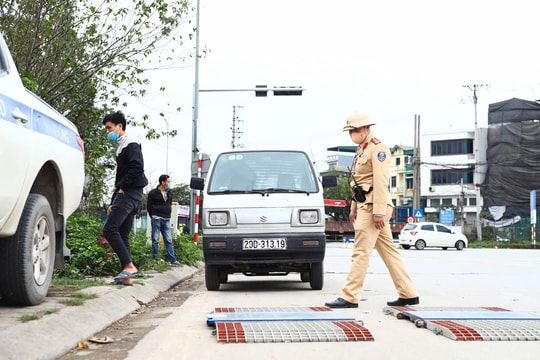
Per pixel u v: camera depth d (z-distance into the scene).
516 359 4.23
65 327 4.69
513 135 57.38
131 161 7.76
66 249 6.06
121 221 7.72
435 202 67.56
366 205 6.88
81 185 6.46
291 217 8.87
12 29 11.23
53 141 5.53
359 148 7.10
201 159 19.33
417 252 31.38
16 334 4.04
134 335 5.05
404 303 6.98
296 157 9.70
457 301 7.80
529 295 8.85
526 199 56.59
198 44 19.58
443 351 4.46
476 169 55.62
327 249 31.89
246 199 8.98
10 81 4.84
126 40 12.27
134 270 7.75
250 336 4.81
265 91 22.83
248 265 9.30
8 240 5.07
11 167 4.58
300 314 5.84
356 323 5.42
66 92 12.39
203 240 8.84
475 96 55.69
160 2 12.24
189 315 6.29
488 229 53.78
